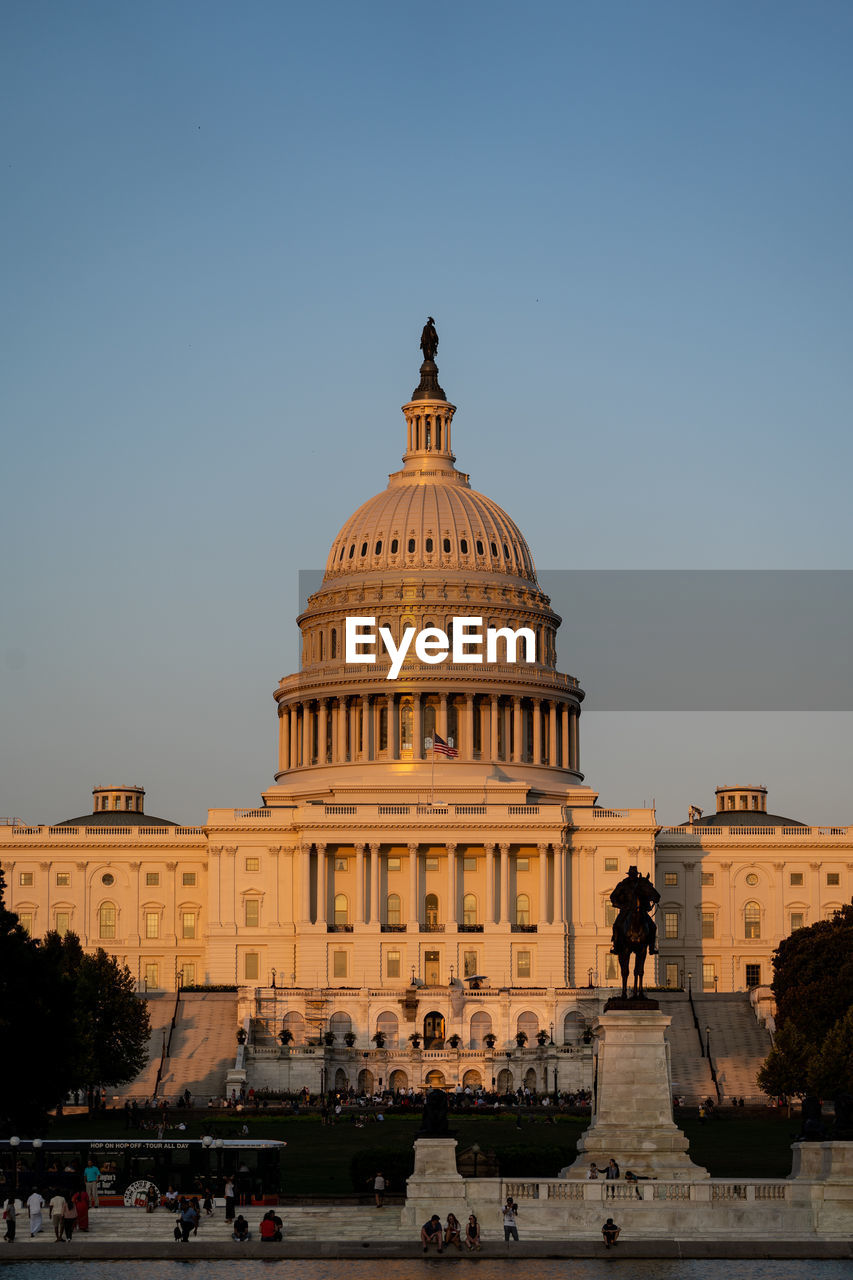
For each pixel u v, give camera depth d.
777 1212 113.31
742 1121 189.62
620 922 122.19
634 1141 117.69
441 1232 111.56
